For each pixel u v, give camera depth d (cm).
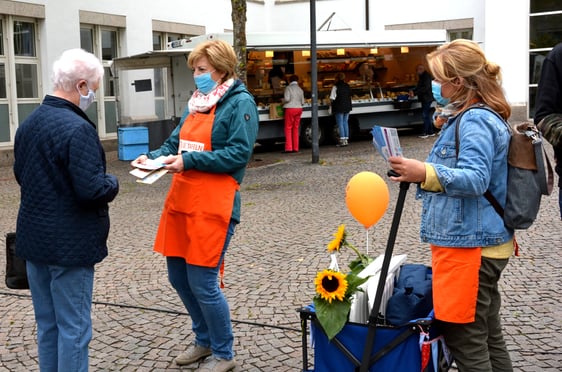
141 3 1886
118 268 631
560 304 482
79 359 321
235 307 507
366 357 285
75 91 322
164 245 377
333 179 1143
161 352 427
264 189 1071
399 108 1833
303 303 511
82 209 317
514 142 275
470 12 2122
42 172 312
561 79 344
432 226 276
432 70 281
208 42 365
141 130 1542
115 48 1853
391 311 292
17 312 516
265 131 1611
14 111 1570
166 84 1571
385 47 1755
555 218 765
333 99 1666
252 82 1669
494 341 305
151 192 1095
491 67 278
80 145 307
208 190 360
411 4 2217
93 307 520
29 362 418
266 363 403
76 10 1686
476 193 259
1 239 773
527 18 1941
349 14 2322
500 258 277
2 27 1539
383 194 322
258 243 708
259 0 2353
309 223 798
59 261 312
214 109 365
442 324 290
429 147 1533
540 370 378
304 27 2383
